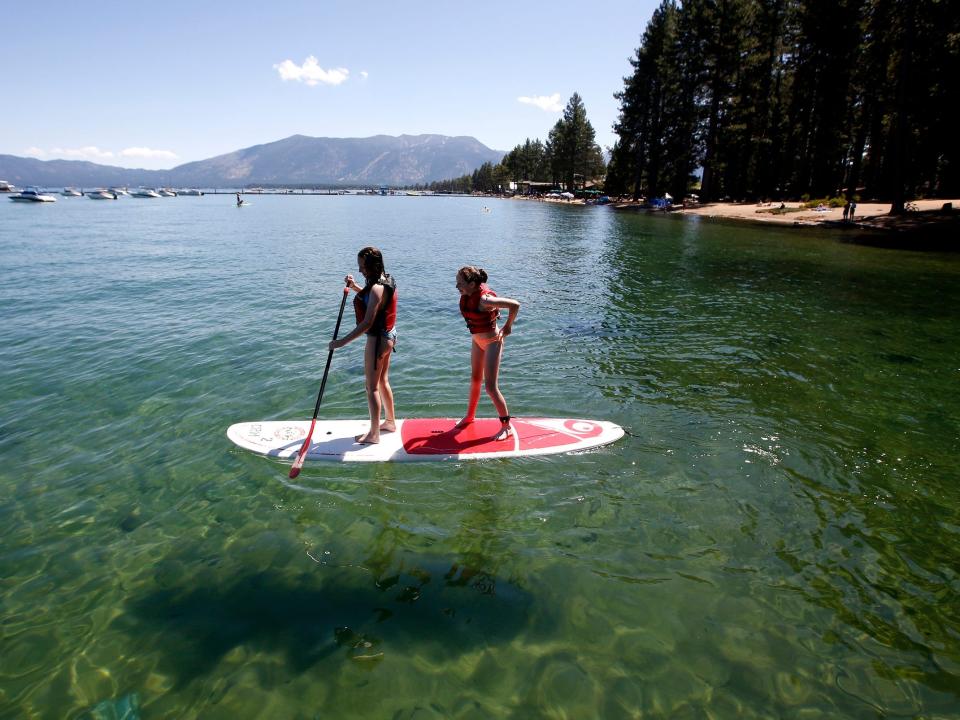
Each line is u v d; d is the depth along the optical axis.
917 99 29.94
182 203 94.00
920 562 4.23
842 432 6.41
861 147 44.56
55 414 6.62
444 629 3.54
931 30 28.53
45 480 5.20
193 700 3.04
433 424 6.34
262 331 10.27
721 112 54.88
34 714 2.96
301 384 7.65
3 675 3.19
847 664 3.31
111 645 3.40
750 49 50.88
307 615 3.64
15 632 3.49
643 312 12.51
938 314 12.28
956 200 38.91
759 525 4.67
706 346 9.80
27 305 12.20
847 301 13.66
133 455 5.68
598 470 5.52
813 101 48.62
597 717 2.96
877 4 35.03
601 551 4.32
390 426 6.16
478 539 4.45
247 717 2.95
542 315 12.17
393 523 4.63
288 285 15.19
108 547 4.30
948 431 6.44
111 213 54.62
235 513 4.75
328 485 5.18
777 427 6.52
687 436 6.27
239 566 4.10
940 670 3.27
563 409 6.98
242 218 49.78
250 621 3.59
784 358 9.11
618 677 3.21
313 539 4.41
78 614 3.64
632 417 6.76
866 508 4.93
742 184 57.28
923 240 26.58
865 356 9.23
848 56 42.09
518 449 5.82
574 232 35.38
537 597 3.83
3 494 4.97
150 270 17.66
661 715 2.98
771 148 53.22
